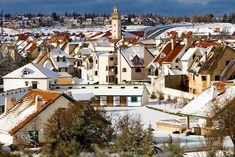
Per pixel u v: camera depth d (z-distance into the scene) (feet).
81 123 172.14
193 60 428.97
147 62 479.00
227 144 205.57
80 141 167.84
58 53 546.26
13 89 379.76
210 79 383.04
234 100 235.20
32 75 408.87
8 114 238.07
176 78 419.33
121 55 479.82
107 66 485.15
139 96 386.73
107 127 199.11
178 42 466.70
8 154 169.07
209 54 400.88
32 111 231.30
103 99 392.68
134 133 173.17
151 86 430.20
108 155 122.52
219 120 199.82
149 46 640.58
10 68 556.10
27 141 218.59
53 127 191.52
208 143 197.47
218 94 260.62
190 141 226.17
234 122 194.39
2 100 320.91
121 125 217.15
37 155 175.01
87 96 368.68
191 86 401.29
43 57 531.91
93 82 488.85
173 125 270.87
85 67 530.27
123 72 478.59
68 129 176.65
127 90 391.86
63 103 232.94
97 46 629.92
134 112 345.92
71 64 541.34
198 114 255.29
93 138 172.86
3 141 226.79
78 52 595.88
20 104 241.96
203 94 269.44
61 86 410.31
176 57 438.40
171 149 130.11
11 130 223.10
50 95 236.22
